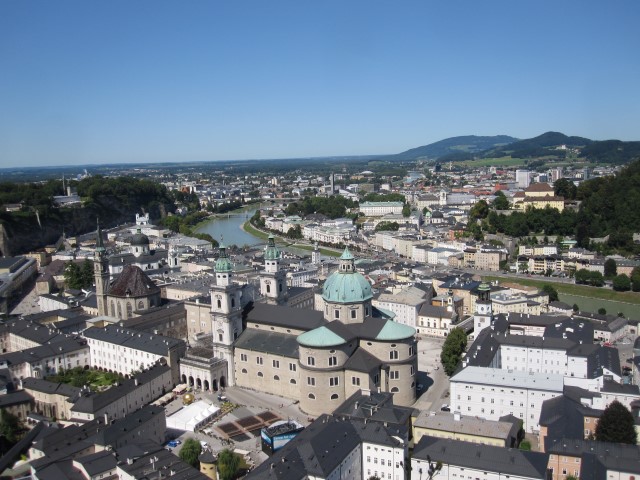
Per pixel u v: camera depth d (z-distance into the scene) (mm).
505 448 169875
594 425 198000
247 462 195375
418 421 197250
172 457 177250
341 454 168875
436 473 170000
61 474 167875
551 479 174625
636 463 163250
